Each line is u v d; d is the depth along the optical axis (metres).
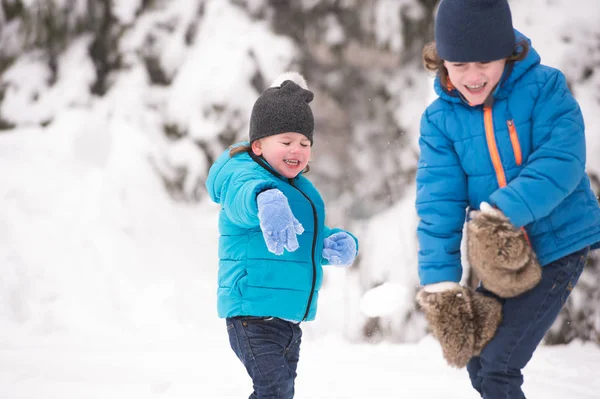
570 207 4.94
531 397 7.18
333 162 12.88
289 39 12.56
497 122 5.01
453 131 5.16
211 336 10.11
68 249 10.99
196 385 7.45
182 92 12.27
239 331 5.14
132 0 12.80
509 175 5.02
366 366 8.65
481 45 4.79
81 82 12.66
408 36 12.67
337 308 11.31
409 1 12.70
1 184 11.56
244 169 5.18
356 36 12.76
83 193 11.57
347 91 13.09
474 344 4.84
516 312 4.82
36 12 12.68
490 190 5.09
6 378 7.47
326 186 12.72
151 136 12.13
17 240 11.02
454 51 4.86
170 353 8.94
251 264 5.12
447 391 7.45
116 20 12.88
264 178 5.09
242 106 12.04
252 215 4.77
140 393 7.09
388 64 12.98
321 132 13.05
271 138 5.35
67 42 13.01
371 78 13.01
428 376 8.14
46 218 11.31
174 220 11.74
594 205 5.07
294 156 5.37
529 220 4.69
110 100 12.51
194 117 12.12
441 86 5.18
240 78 12.07
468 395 7.29
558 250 4.90
